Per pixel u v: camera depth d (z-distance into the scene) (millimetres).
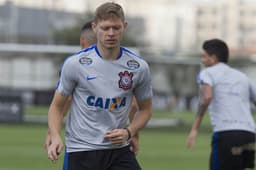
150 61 154125
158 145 64062
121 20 16406
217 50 25062
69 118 17297
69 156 17156
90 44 20391
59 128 16875
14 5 189750
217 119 24500
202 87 24594
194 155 53344
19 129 84000
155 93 163625
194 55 176125
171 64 157250
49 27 182625
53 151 16328
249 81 25062
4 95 95000
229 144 24188
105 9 16281
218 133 24406
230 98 24438
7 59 139500
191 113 160500
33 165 42500
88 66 16656
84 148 16922
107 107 16797
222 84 24562
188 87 160000
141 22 198125
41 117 109375
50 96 148250
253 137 24516
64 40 164625
